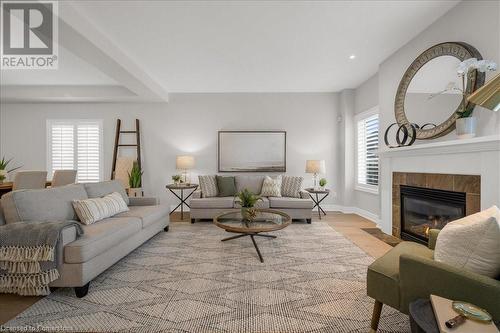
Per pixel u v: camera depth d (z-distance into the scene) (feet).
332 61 12.04
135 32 9.16
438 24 8.63
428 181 8.86
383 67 11.96
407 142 10.18
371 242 10.45
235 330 5.05
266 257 8.85
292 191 15.20
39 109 16.93
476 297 3.75
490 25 6.93
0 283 5.95
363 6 7.84
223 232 12.09
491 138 6.01
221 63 12.17
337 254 9.12
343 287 6.75
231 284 6.90
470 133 7.02
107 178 17.25
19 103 16.88
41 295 6.21
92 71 13.14
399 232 10.64
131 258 8.79
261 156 17.16
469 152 7.16
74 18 7.67
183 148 17.22
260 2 7.54
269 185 15.06
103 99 16.19
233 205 13.97
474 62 6.64
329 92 17.13
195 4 7.61
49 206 7.68
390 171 11.13
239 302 6.01
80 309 5.70
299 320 5.35
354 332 5.00
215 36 9.53
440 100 8.48
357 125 16.16
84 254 6.15
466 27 7.64
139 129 17.07
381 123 12.16
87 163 17.10
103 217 8.80
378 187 13.82
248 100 17.17
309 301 6.07
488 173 6.57
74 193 8.94
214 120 17.22
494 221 3.91
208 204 13.96
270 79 14.61
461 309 3.38
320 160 15.79
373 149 14.56
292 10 7.95
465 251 4.20
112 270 7.79
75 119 17.07
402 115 10.22
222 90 16.72
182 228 12.87
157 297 6.22
